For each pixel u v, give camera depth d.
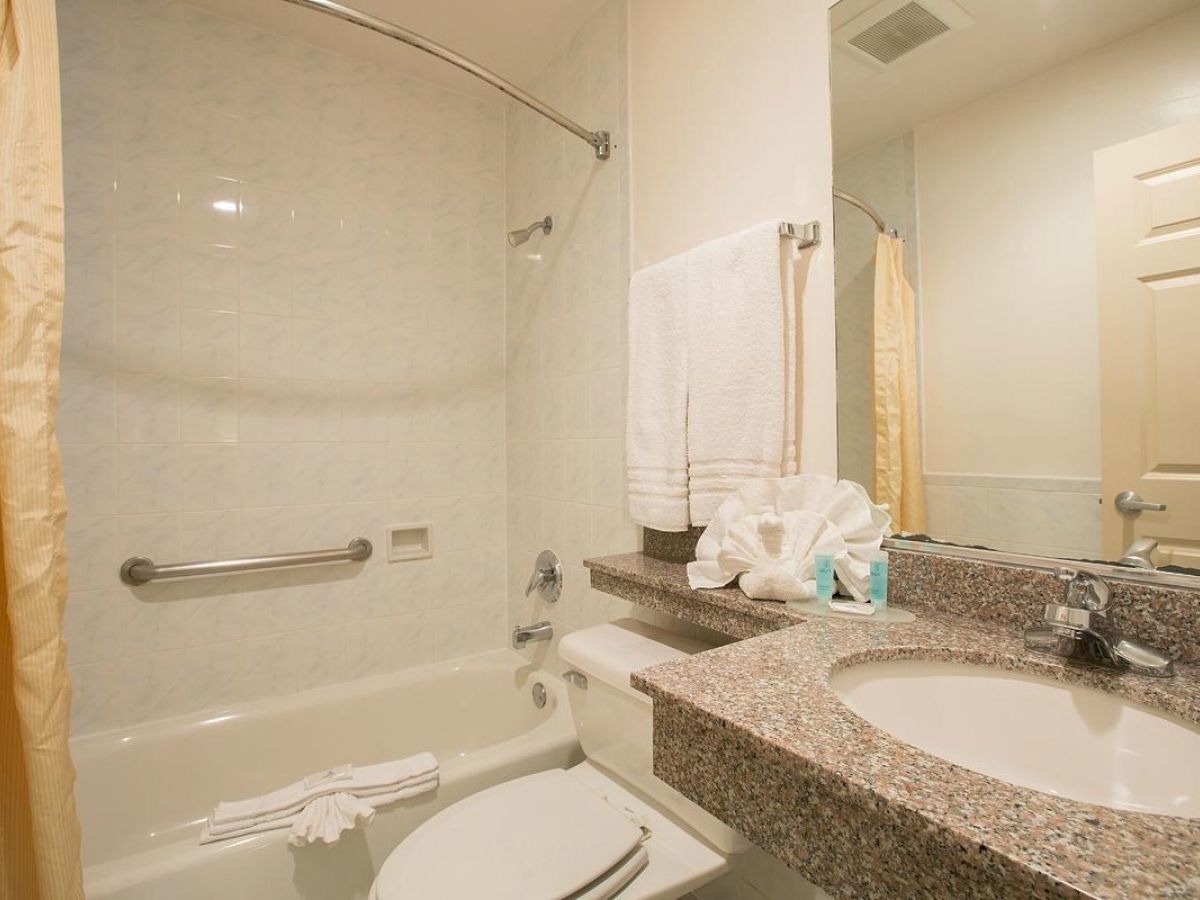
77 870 0.90
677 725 0.59
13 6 0.94
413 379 2.02
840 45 1.07
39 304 0.92
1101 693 0.65
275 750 1.67
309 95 1.84
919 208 0.97
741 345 1.14
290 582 1.81
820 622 0.86
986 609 0.86
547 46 1.86
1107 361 0.77
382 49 1.87
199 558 1.67
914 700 0.75
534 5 1.68
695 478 1.23
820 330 1.12
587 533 1.76
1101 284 0.78
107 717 1.55
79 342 1.53
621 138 1.61
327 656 1.86
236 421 1.73
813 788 0.47
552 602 1.92
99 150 1.55
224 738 1.61
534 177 2.01
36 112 0.94
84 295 1.53
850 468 1.07
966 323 0.92
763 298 1.11
